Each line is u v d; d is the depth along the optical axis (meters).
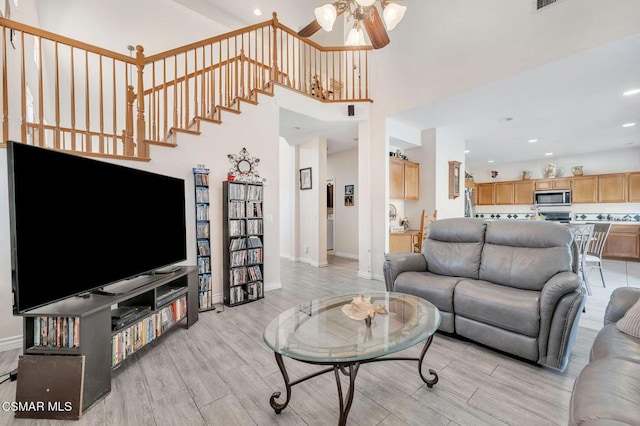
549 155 7.37
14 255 1.51
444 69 3.71
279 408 1.59
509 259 2.55
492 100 3.81
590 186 6.90
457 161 5.48
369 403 1.67
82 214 1.90
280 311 3.23
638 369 1.17
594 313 3.02
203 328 2.77
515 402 1.67
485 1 3.29
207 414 1.60
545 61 2.86
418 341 1.52
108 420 1.56
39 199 1.64
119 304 2.40
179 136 3.26
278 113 4.12
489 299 2.23
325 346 1.51
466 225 2.98
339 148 6.74
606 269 5.22
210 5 5.46
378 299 2.27
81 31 5.08
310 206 6.08
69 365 1.61
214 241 3.53
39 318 1.67
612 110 4.15
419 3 3.96
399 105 4.27
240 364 2.12
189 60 5.69
